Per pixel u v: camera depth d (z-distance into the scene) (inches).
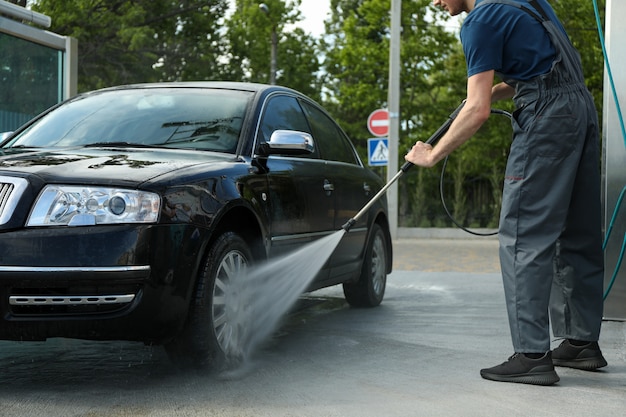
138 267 158.2
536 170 172.1
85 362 195.0
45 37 412.2
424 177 1057.5
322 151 255.9
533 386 172.4
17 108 403.9
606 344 225.8
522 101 174.6
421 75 1131.9
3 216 157.0
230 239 181.9
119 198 160.6
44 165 168.1
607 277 265.1
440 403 157.4
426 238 911.0
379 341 227.0
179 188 168.7
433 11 1127.6
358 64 1179.9
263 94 228.7
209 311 173.2
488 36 171.8
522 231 174.2
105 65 1058.7
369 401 158.4
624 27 262.2
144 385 170.7
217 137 206.7
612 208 263.9
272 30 1215.6
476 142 1055.6
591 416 149.2
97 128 214.2
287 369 187.9
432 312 286.2
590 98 177.9
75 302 156.5
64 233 156.4
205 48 1173.1
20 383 172.6
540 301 173.5
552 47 172.7
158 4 1112.8
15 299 155.6
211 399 159.0
